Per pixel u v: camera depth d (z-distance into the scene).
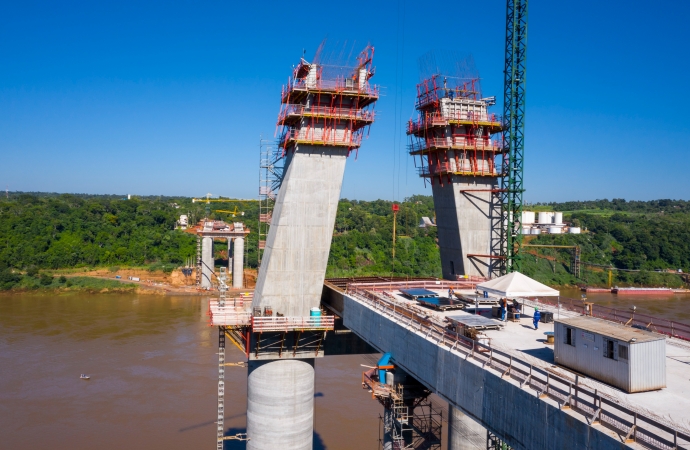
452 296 42.62
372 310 40.38
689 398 22.08
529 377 22.89
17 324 103.44
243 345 46.47
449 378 28.78
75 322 105.94
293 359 45.12
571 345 25.67
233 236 151.38
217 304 48.91
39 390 69.62
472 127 55.25
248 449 45.97
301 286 45.50
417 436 40.69
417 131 57.69
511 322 36.34
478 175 55.50
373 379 40.78
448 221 57.97
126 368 78.44
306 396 45.81
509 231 58.84
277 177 51.19
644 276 172.12
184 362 81.56
